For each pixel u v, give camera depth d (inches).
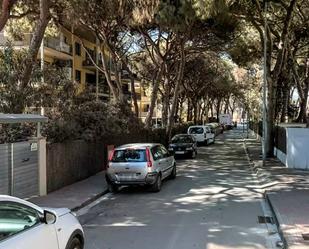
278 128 1146.0
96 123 884.6
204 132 1781.5
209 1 788.0
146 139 1336.1
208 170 952.9
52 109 773.9
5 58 704.4
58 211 268.1
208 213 506.6
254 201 585.6
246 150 1525.6
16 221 222.1
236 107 5821.9
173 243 375.2
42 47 1549.0
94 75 2335.1
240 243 374.0
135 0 968.9
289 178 768.3
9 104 665.0
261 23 1135.6
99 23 1137.4
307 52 1595.7
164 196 632.4
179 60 1664.6
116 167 667.4
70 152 735.1
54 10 1013.2
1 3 778.8
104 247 365.1
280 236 394.0
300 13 1246.3
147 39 1385.3
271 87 1152.2
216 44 1396.4
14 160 550.0
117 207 558.6
